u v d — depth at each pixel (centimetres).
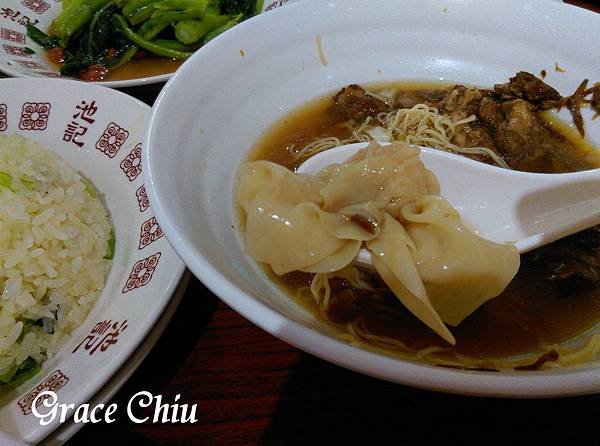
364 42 26
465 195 21
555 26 24
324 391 18
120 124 26
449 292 18
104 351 18
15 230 21
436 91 26
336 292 19
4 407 17
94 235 23
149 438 18
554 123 25
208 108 21
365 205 19
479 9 25
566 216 20
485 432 17
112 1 37
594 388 12
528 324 19
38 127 27
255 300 14
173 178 18
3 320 20
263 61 23
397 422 18
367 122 25
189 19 37
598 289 20
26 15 38
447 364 17
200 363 19
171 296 19
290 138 24
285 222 18
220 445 17
